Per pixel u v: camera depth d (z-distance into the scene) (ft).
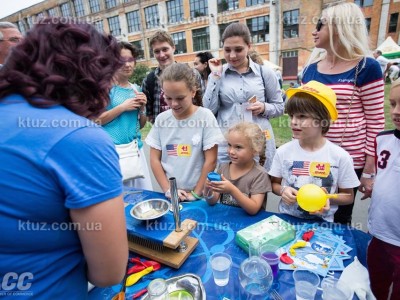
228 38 7.04
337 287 2.81
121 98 7.44
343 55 5.47
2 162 1.63
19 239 1.74
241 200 4.47
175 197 3.47
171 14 77.15
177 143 6.12
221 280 3.10
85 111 1.95
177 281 3.08
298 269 3.21
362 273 3.07
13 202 1.66
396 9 65.82
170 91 5.42
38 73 1.74
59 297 1.99
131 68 7.70
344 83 5.44
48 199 1.70
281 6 63.77
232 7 69.15
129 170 7.31
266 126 7.80
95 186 1.75
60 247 1.94
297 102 4.77
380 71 5.25
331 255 3.46
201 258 3.53
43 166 1.63
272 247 3.49
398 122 4.33
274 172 5.40
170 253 3.52
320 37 5.60
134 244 3.73
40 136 1.66
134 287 3.14
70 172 1.68
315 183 4.94
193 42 77.00
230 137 5.24
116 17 85.25
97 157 1.77
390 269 4.68
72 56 1.81
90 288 3.07
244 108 7.57
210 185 4.59
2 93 1.77
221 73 7.66
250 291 2.88
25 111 1.71
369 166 5.54
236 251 3.64
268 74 7.63
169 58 9.00
